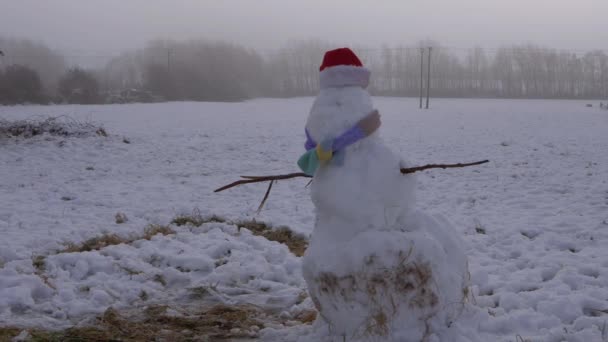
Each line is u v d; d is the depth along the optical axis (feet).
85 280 20.56
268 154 62.34
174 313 17.39
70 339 15.44
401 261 13.42
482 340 14.28
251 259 22.52
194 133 85.40
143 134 81.66
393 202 14.07
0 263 21.83
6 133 63.36
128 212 32.37
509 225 28.27
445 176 44.37
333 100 14.25
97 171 49.52
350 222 13.94
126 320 16.96
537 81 411.54
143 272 20.95
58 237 25.95
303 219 30.09
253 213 31.53
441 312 13.98
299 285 20.13
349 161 14.02
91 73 278.87
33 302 18.10
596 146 66.90
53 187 41.04
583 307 17.13
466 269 15.21
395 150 14.53
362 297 13.51
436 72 425.28
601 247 24.12
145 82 332.39
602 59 411.34
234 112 157.69
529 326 15.75
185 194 38.47
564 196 36.01
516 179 43.06
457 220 29.68
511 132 89.61
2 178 45.06
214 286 19.74
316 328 15.01
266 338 15.62
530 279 19.83
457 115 143.54
